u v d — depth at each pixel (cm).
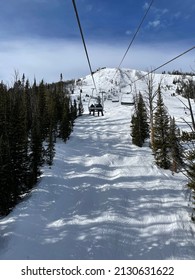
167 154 2377
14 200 1672
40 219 1383
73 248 1108
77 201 1656
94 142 3650
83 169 2381
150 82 3544
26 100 4209
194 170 1299
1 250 1078
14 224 1273
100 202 1617
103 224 1327
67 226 1314
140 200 1655
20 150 1897
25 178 1906
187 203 1602
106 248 1119
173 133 2164
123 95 9188
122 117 5722
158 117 2483
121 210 1502
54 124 3834
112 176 2180
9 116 2106
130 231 1279
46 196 1694
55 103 5256
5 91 3281
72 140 3919
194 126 990
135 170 2320
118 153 2955
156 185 1920
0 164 1611
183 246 1135
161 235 1237
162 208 1534
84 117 6606
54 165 2462
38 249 1088
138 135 3303
